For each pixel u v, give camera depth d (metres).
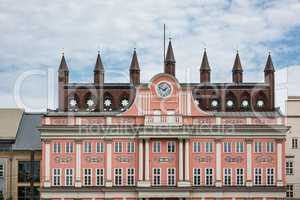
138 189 119.12
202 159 121.31
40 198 121.50
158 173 120.94
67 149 121.88
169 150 121.31
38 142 133.88
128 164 121.56
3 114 139.38
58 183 121.06
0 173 131.25
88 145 122.19
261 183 121.12
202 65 136.25
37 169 131.25
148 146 120.88
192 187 119.38
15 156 131.50
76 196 120.19
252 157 121.50
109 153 121.62
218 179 120.75
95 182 121.31
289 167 136.88
